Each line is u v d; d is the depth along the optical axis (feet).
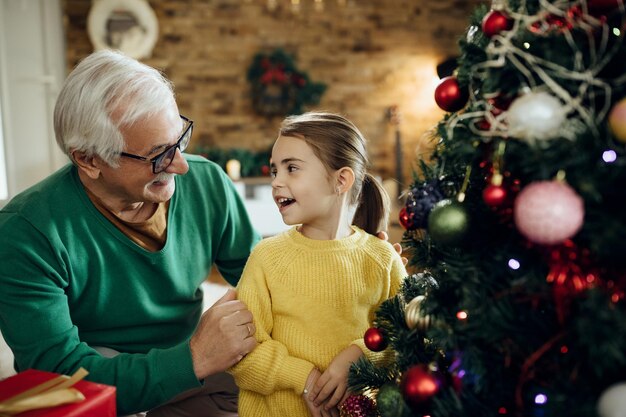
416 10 16.44
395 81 16.62
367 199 3.82
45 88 13.67
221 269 4.69
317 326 3.28
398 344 2.68
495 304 2.11
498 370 2.22
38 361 3.40
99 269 3.76
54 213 3.61
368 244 3.47
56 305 3.51
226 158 15.17
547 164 1.86
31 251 3.46
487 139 2.13
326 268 3.29
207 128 15.71
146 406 3.34
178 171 3.58
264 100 15.65
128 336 4.02
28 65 13.48
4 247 3.44
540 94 1.86
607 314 1.75
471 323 2.18
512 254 2.13
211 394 4.38
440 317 2.34
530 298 2.09
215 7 15.26
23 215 3.54
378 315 2.93
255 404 3.34
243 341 3.15
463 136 2.19
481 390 2.26
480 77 2.22
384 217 3.86
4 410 2.35
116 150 3.37
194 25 15.21
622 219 1.83
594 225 1.83
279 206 3.37
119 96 3.31
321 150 3.27
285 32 15.79
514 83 2.06
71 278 3.66
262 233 14.28
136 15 14.40
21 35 13.35
